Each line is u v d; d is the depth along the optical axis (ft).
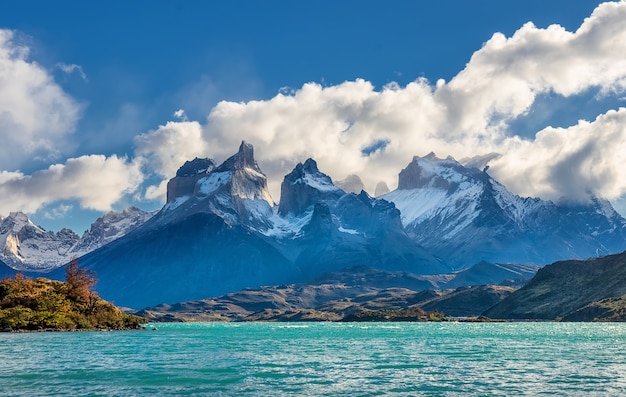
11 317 643.86
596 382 236.43
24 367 285.84
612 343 471.62
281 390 217.15
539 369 280.72
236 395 205.77
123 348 415.44
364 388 221.87
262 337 622.13
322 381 240.73
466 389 219.61
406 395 206.80
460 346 447.42
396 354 372.58
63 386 225.15
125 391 213.66
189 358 341.21
